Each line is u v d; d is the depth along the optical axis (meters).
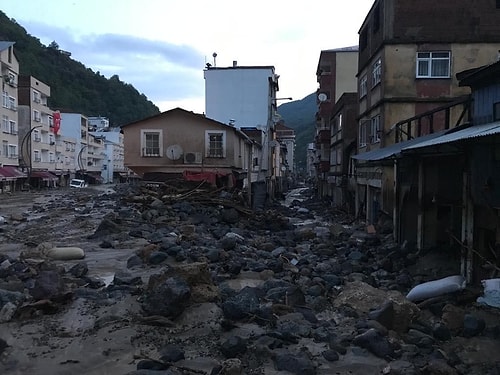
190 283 8.75
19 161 63.47
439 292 10.07
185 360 6.57
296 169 140.50
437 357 7.02
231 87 49.81
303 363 6.36
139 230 17.75
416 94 22.92
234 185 34.47
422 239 14.71
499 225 10.21
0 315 8.06
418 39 22.84
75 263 12.88
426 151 12.49
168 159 33.62
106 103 136.62
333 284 11.48
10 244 16.02
